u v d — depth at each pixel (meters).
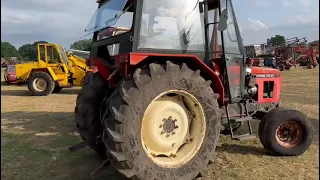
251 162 4.38
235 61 4.54
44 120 7.32
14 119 7.46
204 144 3.67
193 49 3.95
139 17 3.57
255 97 5.31
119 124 3.16
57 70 13.31
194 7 3.94
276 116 4.54
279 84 5.54
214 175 3.94
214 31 4.20
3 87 16.59
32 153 4.83
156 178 3.36
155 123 3.47
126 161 3.17
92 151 4.89
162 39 3.71
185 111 3.69
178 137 3.64
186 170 3.54
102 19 4.38
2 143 5.36
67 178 3.91
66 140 5.56
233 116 4.70
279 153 4.58
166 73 3.40
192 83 3.57
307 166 4.25
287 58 24.89
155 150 3.51
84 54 14.29
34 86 12.96
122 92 3.23
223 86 4.38
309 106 8.45
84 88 4.57
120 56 3.40
